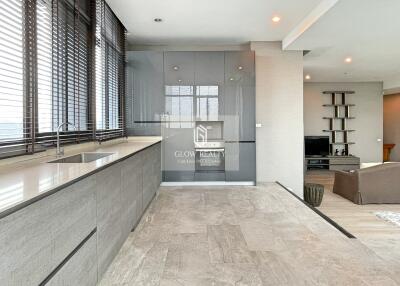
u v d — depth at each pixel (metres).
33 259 1.25
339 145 9.81
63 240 1.51
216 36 5.41
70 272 1.59
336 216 4.59
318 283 2.17
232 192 5.10
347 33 4.71
